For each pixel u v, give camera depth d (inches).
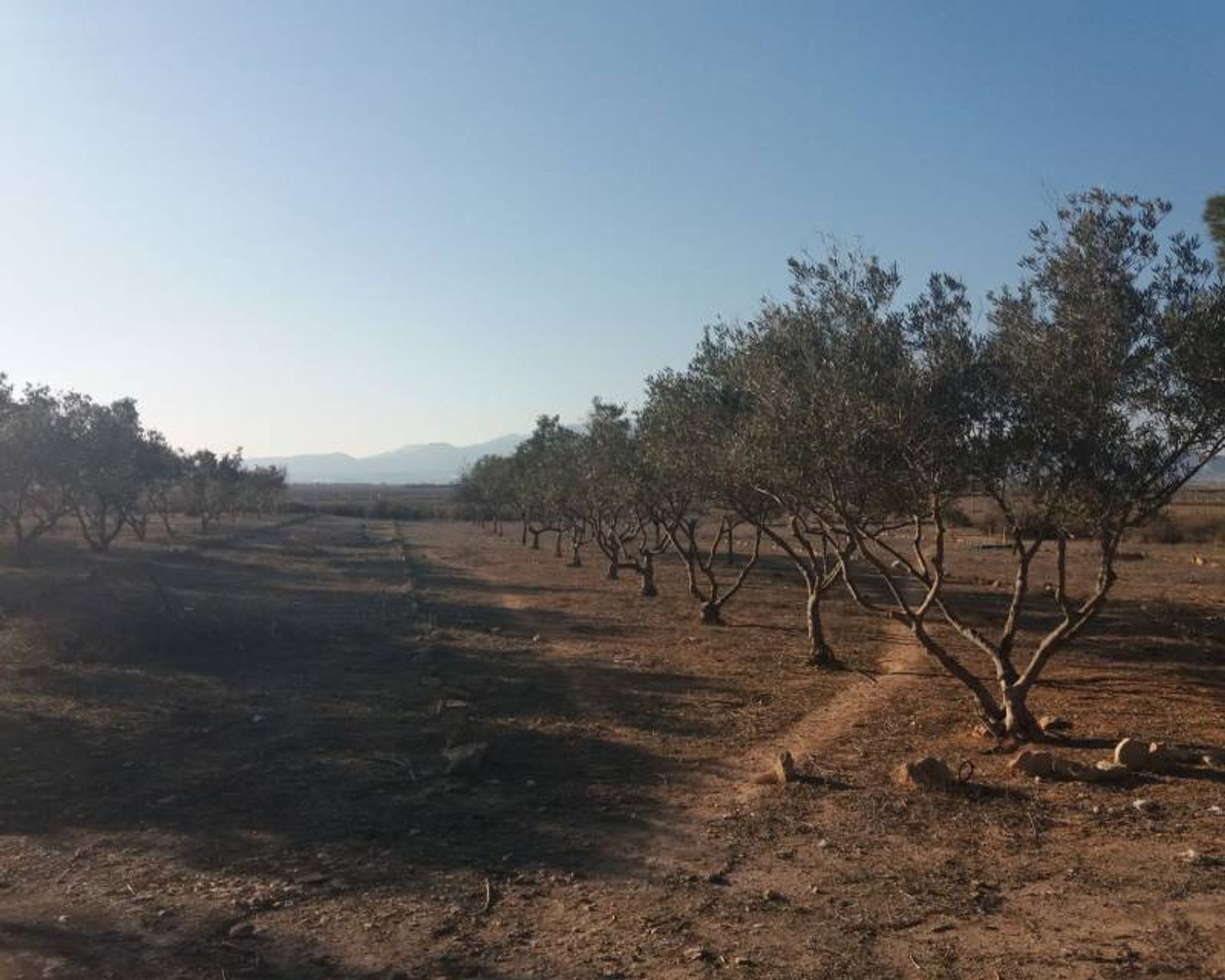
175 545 1904.5
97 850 307.3
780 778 383.2
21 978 217.6
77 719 494.6
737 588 952.3
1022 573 457.1
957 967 221.6
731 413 649.0
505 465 2358.5
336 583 1317.7
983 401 408.2
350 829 329.4
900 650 772.6
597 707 540.7
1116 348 367.6
